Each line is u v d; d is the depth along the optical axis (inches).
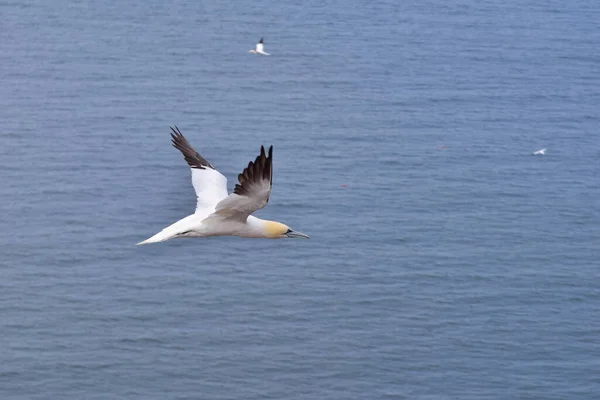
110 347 1649.9
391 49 4033.0
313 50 3951.8
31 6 4480.8
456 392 1571.1
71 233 2084.2
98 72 3486.7
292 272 1923.0
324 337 1694.1
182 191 2388.0
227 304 1788.9
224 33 4178.2
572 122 3159.5
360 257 2007.9
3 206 2217.0
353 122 3024.1
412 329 1734.7
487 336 1732.3
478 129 3034.0
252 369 1598.2
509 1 5162.4
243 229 734.5
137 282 1866.4
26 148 2637.8
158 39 4015.8
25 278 1878.7
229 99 3218.5
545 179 2578.7
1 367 1582.2
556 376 1624.0
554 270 2005.4
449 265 1995.6
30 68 3503.9
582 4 5182.1
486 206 2351.1
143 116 2984.7
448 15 4756.4
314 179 2466.8
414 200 2361.0
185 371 1592.0
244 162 2659.9
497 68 3814.0
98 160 2559.1
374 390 1566.2
